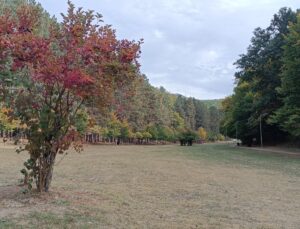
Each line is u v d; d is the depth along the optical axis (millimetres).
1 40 8148
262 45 52188
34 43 8398
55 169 17875
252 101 56094
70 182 13008
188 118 148250
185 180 14805
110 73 8977
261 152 40719
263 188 13312
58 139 9219
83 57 8516
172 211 8914
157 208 9164
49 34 9242
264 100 49781
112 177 15102
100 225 7117
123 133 83625
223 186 13461
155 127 99438
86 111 9664
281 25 50438
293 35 35969
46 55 8414
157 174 16672
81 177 14812
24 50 8383
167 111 120688
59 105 9109
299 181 15562
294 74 35375
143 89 93562
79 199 9336
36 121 9031
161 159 27203
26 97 8992
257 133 60781
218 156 32656
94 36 8586
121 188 12070
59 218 7355
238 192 12195
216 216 8617
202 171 18812
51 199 8906
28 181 9438
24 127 9125
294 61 35406
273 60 49750
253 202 10516
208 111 163750
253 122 53438
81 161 23562
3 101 9000
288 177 17047
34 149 9086
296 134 36438
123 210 8594
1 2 31297
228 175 17234
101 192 10906
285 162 26422
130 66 9023
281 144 57656
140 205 9383
